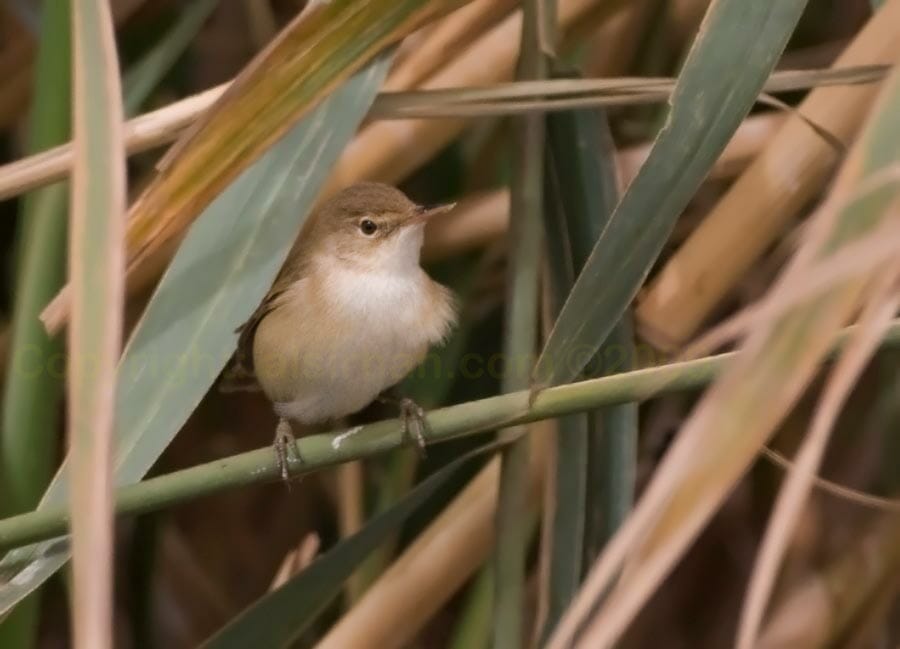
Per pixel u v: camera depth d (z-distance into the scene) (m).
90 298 3.62
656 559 3.61
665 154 3.67
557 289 3.73
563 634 3.61
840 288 3.60
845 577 3.80
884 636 3.84
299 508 3.90
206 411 3.89
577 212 3.72
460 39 3.75
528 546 3.77
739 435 3.61
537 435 3.75
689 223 3.82
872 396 3.86
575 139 3.72
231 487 3.68
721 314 3.83
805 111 3.73
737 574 3.88
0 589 3.68
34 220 3.74
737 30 3.67
